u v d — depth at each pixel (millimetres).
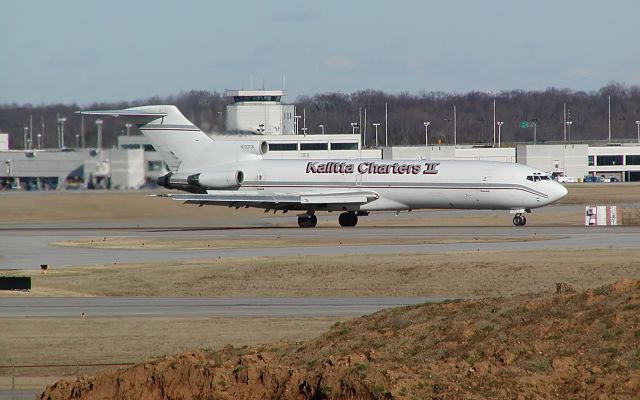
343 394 115312
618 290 137750
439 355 131125
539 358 123000
